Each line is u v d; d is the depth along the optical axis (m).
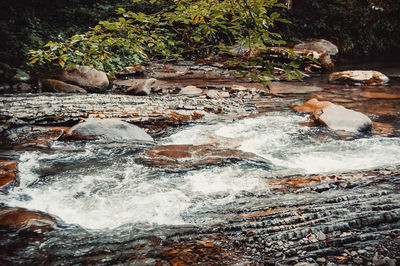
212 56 13.88
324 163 4.86
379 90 9.97
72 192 3.92
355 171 4.34
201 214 3.37
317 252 2.56
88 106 7.24
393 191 3.70
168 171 4.51
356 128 6.28
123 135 5.79
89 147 5.49
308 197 3.66
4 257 2.56
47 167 4.70
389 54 18.56
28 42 10.77
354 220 2.95
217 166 4.65
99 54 2.83
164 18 3.01
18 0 12.39
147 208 3.53
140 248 2.74
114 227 3.13
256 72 2.40
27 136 5.83
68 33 12.14
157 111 7.23
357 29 18.48
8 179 3.96
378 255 2.48
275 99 8.98
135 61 12.40
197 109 7.70
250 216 3.23
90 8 14.23
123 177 4.36
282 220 3.08
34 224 3.04
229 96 9.16
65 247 2.75
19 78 9.29
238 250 2.68
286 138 6.04
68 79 9.63
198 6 2.81
